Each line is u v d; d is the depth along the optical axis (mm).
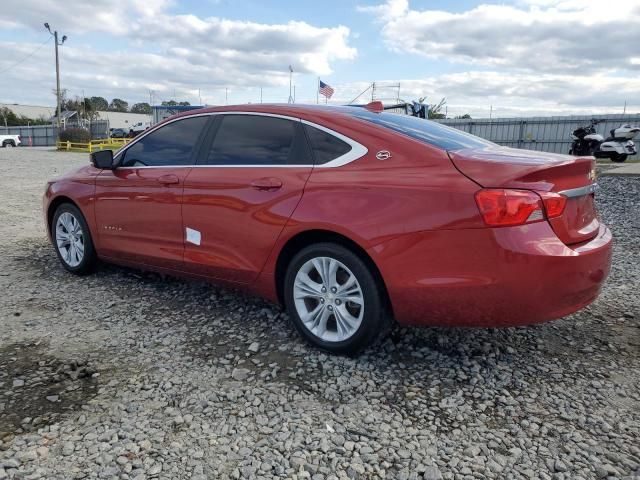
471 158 2863
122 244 4391
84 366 3094
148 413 2611
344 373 3031
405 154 3014
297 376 2994
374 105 3924
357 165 3115
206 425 2518
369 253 2914
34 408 2643
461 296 2738
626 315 3852
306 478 2158
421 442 2396
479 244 2652
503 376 3000
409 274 2828
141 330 3629
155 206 4039
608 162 16719
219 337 3516
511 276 2619
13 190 11773
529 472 2193
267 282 3463
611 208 8203
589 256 2768
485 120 26391
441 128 3732
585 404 2707
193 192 3760
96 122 49469
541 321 2732
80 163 22781
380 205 2908
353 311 3162
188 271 3947
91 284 4637
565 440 2410
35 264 5301
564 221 2754
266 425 2521
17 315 3883
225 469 2207
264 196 3361
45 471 2180
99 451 2314
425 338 3480
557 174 2766
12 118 82500
